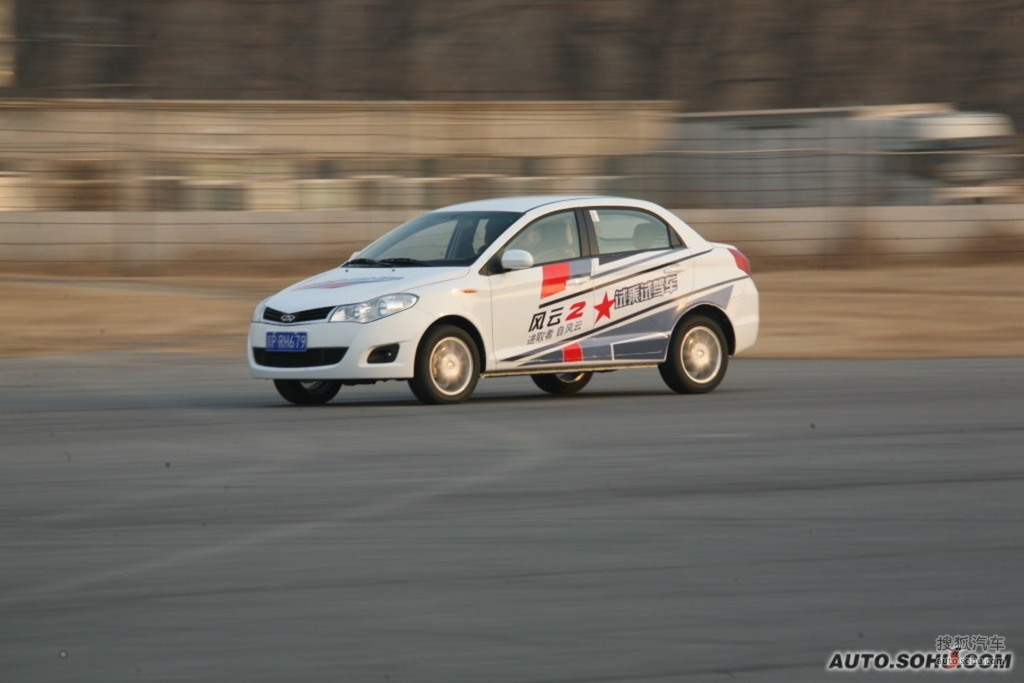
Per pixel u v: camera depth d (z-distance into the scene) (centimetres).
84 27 8781
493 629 1449
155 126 7738
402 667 1324
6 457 2569
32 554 1786
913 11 11219
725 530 1922
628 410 3225
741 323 3666
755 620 1485
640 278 3497
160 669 1317
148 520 1997
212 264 7431
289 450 2628
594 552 1792
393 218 7719
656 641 1409
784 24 11075
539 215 3431
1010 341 5247
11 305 5809
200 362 4612
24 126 7644
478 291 3291
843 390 3666
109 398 3581
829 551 1800
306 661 1341
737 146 8419
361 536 1886
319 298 3250
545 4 9938
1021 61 11012
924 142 8450
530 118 8106
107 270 7288
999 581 1650
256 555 1778
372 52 9381
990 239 8188
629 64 9956
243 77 8962
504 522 1973
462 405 3316
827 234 8025
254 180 7819
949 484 2269
